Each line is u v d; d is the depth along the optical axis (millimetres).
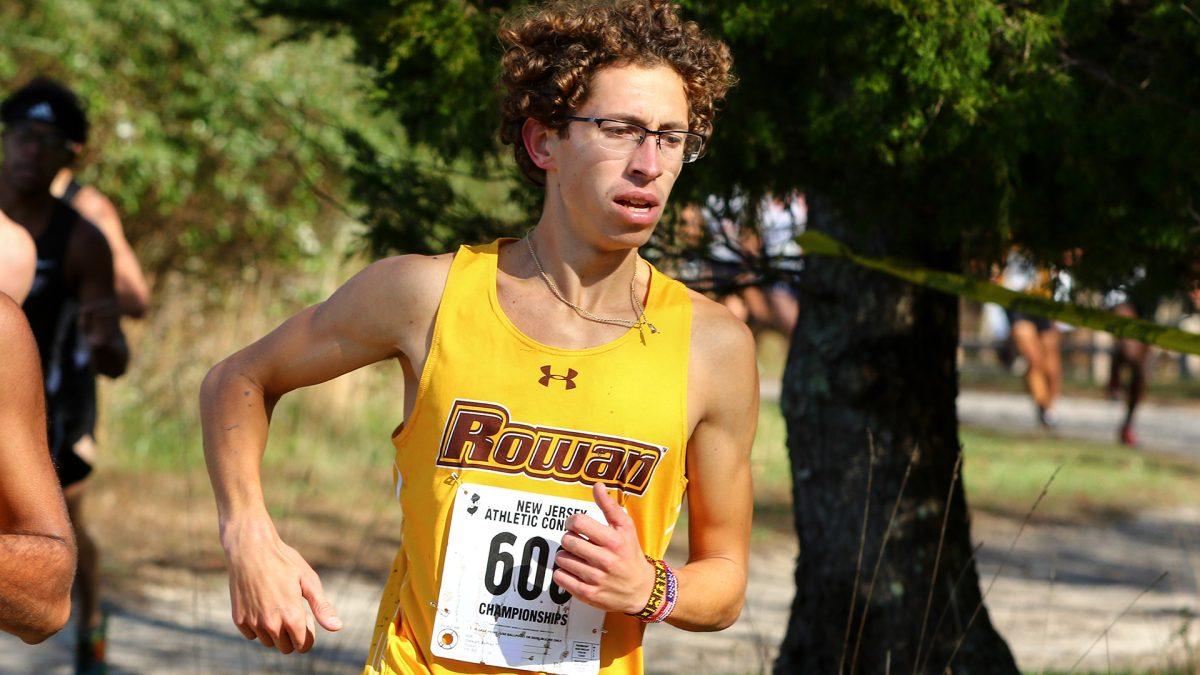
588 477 8789
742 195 15023
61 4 37875
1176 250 14281
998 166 13227
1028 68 13172
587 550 8359
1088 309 14703
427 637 8844
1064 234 14273
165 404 38188
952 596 16312
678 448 8898
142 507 31516
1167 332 14336
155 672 20547
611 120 8734
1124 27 13867
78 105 19688
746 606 25938
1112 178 13445
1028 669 21906
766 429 45688
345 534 30312
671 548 29891
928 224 15055
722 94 9406
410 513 8953
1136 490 42375
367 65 16625
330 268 40719
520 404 8766
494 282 9039
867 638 17188
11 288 14055
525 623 8805
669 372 8914
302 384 9461
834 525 17438
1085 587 29703
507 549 8773
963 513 17703
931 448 17406
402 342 9086
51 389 19234
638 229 8797
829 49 13055
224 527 9039
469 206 16375
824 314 17469
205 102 36750
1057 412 66812
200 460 36406
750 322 43156
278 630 8688
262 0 17031
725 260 16469
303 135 18328
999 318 81062
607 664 9016
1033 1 13328
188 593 25531
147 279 40562
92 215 22828
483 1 14375
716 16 13367
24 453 8750
